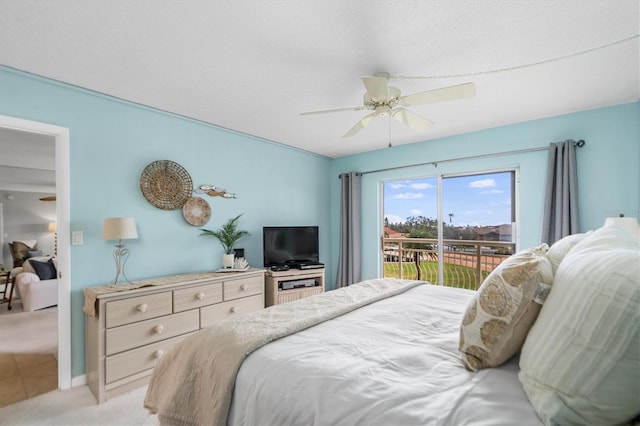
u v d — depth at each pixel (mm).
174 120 3018
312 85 2348
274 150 4102
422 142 4008
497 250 3578
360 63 2021
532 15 1548
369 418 818
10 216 6750
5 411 1975
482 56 1938
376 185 4516
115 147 2596
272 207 4066
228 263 3252
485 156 3500
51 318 3955
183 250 3080
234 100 2646
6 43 1779
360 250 4645
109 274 2531
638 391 603
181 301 2553
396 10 1516
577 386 683
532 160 3211
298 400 952
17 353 2871
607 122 2811
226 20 1591
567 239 1213
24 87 2143
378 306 1810
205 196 3287
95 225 2461
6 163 4750
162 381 1457
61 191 2312
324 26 1641
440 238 3947
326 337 1322
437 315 1639
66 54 1908
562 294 820
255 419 1017
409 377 998
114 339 2145
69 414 1941
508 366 1030
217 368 1203
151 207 2840
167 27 1647
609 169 2797
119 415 1936
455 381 960
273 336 1305
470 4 1475
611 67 2082
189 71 2133
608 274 691
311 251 4078
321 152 4641
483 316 1032
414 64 2033
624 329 621
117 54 1914
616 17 1555
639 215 2668
